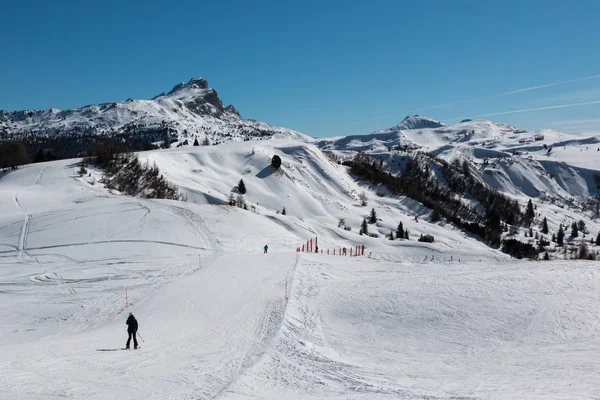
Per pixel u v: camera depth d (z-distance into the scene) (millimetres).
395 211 126562
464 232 129500
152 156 116375
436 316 25391
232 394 14734
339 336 23938
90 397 14266
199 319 26016
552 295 26734
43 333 25047
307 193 116250
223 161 126500
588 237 180125
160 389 15211
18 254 43969
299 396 14688
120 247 46938
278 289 32531
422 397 14344
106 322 26734
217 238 53906
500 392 14672
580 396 13852
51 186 77125
